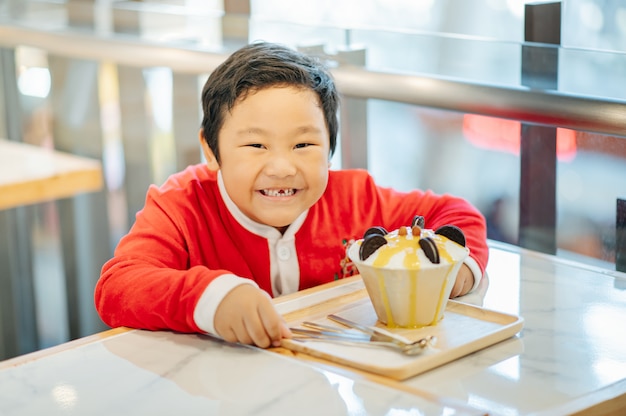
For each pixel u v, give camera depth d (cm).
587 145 112
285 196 102
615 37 155
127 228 187
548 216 120
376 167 151
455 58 124
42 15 178
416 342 78
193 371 77
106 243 191
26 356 81
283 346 82
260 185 100
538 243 122
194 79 161
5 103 194
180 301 86
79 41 169
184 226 110
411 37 128
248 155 99
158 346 83
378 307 87
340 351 80
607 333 86
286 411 68
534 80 115
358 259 87
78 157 187
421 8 196
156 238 106
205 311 83
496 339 82
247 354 81
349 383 73
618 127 102
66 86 183
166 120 169
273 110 97
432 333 85
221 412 68
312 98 99
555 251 120
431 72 125
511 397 71
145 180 179
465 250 87
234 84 99
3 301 201
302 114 98
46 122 190
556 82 113
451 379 75
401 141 152
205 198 114
